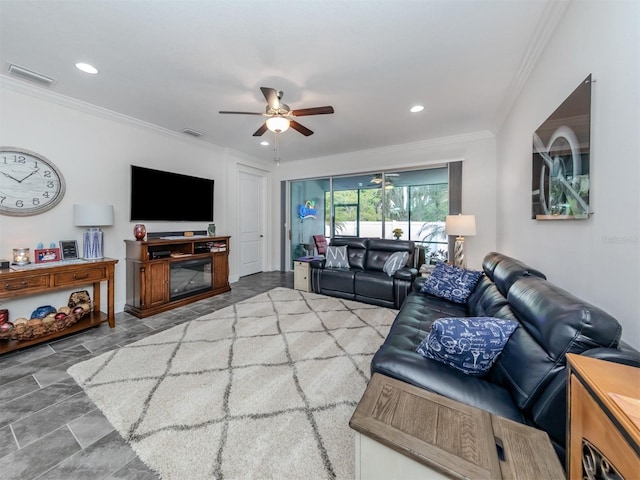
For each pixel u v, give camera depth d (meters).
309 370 1.96
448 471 0.68
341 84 2.49
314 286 4.15
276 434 1.38
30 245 2.59
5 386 1.78
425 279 2.98
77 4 1.57
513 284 1.60
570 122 1.48
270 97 2.24
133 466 1.20
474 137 3.93
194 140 4.14
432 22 1.72
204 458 1.24
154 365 2.03
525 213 2.39
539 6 1.59
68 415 1.51
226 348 2.31
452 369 1.24
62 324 2.46
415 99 2.81
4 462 1.21
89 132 3.00
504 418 0.88
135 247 3.18
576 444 0.75
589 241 1.33
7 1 1.54
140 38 1.88
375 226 5.01
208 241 4.11
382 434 0.79
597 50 1.26
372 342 2.43
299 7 1.60
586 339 0.89
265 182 5.80
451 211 4.15
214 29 1.79
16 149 2.49
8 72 2.31
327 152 5.01
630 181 1.04
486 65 2.19
